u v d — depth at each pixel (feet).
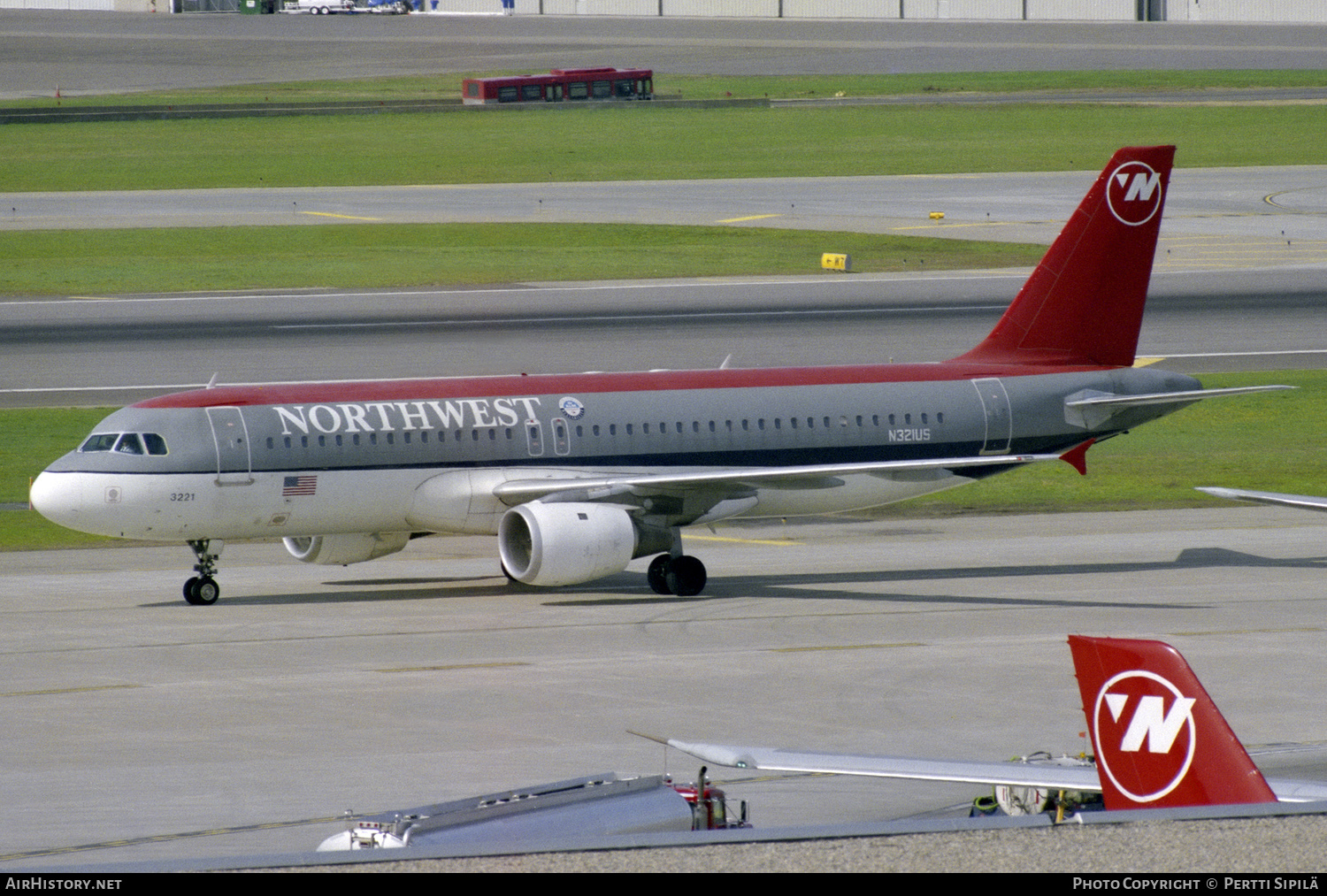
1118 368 564.71
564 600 491.72
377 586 515.09
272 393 489.67
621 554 474.08
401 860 192.95
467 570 548.72
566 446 502.79
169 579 523.29
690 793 235.20
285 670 395.14
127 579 522.06
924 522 628.69
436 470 490.49
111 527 466.70
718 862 191.62
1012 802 245.86
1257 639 426.10
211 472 468.34
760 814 285.43
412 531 504.02
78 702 362.94
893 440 531.91
